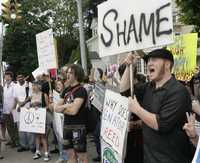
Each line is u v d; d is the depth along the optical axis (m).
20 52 44.78
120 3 4.49
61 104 6.96
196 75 7.01
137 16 4.26
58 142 9.48
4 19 17.77
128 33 4.40
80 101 6.68
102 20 4.80
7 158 10.42
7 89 11.59
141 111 3.96
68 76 6.78
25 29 44.50
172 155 3.91
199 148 3.58
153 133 3.98
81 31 13.71
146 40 4.17
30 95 10.98
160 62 3.99
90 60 38.59
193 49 7.20
